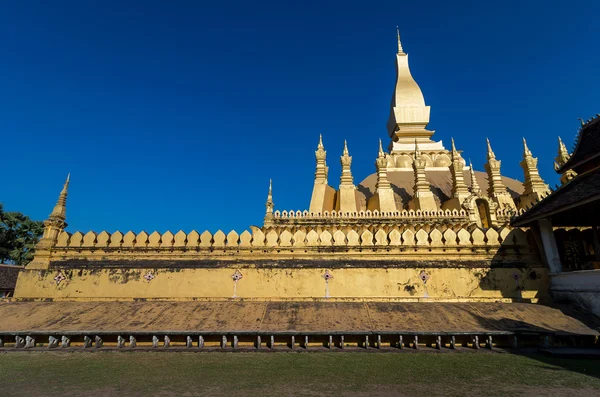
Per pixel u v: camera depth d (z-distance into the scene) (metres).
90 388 7.32
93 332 10.92
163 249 15.16
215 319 11.79
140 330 10.98
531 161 28.00
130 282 14.63
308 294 14.28
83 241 15.41
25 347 11.12
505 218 22.69
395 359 9.65
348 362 9.36
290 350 10.73
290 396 6.78
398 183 32.41
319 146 29.97
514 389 7.05
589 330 10.55
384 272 14.47
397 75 43.62
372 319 11.67
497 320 11.47
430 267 14.48
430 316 11.84
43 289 14.59
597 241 14.62
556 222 15.03
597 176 12.57
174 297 14.34
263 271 14.66
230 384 7.54
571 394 6.74
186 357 10.01
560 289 13.22
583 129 14.67
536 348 10.61
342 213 23.23
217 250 15.13
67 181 16.86
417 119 40.50
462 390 7.04
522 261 14.38
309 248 15.01
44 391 7.16
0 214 42.84
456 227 22.06
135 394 6.95
